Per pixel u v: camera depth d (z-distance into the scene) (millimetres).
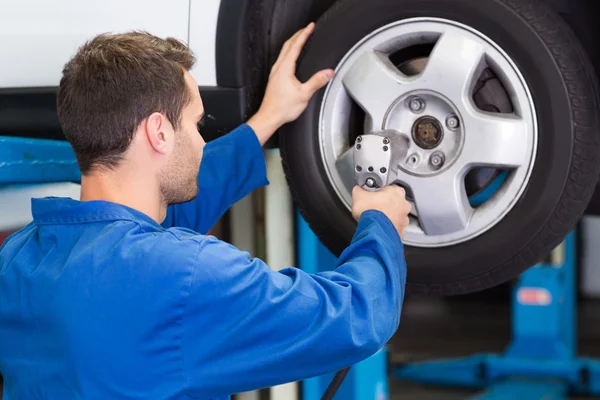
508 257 1616
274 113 1714
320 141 1723
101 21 1815
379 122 1647
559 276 6000
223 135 1841
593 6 1726
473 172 1693
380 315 1314
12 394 1357
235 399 2744
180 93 1369
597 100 1577
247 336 1250
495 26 1556
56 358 1277
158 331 1242
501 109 1622
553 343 5957
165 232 1294
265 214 2643
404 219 1502
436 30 1606
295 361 1268
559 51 1537
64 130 1347
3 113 1868
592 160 1556
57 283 1277
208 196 1724
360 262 1354
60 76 1845
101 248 1276
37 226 1392
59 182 1915
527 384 5664
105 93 1307
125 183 1352
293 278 1310
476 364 5934
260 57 1797
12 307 1332
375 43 1661
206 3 1755
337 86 1700
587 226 8508
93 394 1253
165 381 1254
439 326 7699
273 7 1793
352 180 1697
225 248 1285
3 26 1859
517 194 1593
